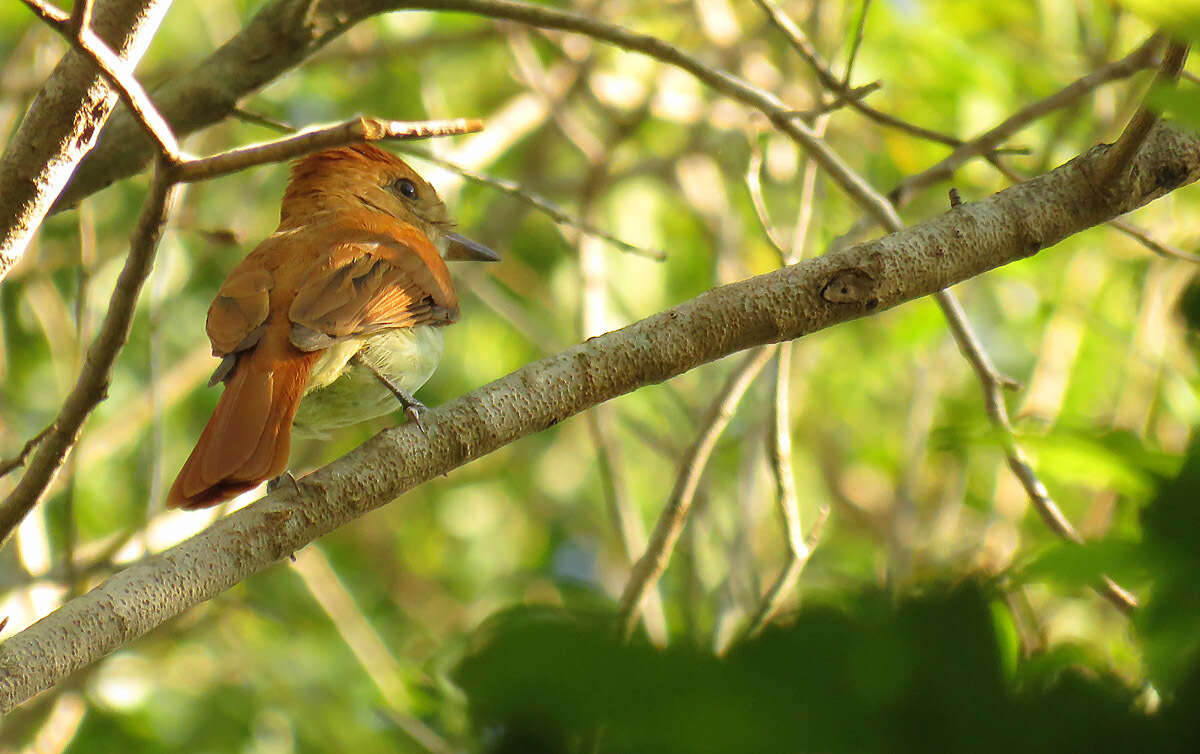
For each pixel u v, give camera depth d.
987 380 8.41
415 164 13.59
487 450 6.16
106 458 14.57
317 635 13.63
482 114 16.70
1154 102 2.82
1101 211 6.18
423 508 17.56
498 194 15.99
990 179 14.17
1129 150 5.97
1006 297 15.22
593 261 13.35
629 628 2.38
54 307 13.46
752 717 2.26
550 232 16.88
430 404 16.06
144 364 15.07
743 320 6.11
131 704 12.59
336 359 7.72
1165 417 11.59
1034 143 13.66
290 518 5.88
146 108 5.32
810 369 16.25
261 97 15.19
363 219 8.72
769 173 14.55
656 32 15.69
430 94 14.08
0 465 6.84
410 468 6.07
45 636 5.28
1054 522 7.15
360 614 14.10
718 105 14.55
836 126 15.48
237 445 6.38
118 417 13.45
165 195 5.55
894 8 13.70
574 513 16.98
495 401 6.15
